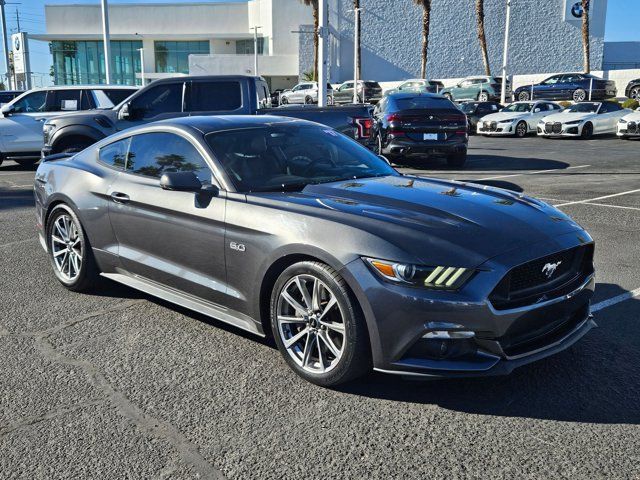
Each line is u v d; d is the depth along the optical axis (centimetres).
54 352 400
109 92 1438
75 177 505
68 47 5709
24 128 1398
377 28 5444
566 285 341
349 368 328
